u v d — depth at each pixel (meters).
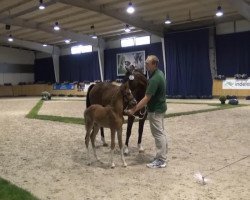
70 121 11.55
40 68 39.44
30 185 4.70
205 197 4.09
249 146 6.98
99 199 4.11
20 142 7.95
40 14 23.98
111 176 5.03
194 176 4.93
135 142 7.64
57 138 8.38
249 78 21.75
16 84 38.81
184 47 25.45
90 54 33.19
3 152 6.88
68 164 5.79
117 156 6.27
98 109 5.52
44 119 12.40
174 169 5.32
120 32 29.53
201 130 9.15
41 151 6.90
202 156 6.16
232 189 4.36
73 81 35.12
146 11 22.20
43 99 26.80
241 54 23.08
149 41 28.45
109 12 21.86
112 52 31.28
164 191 4.34
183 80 25.73
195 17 23.48
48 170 5.45
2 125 11.03
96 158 5.93
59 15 24.16
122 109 5.41
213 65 24.41
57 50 36.69
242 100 20.80
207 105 17.67
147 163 5.75
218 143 7.33
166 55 26.56
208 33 24.16
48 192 4.40
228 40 23.67
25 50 39.75
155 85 5.17
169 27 26.36
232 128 9.38
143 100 5.21
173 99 24.97
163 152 5.43
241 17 22.56
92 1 20.50
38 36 32.16
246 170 5.20
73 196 4.23
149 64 5.30
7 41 32.72
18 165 5.82
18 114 14.76
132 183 4.68
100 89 6.57
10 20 24.83
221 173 5.05
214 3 20.05
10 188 4.43
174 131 9.07
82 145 7.43
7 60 38.16
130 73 6.20
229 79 22.91
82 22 25.95
